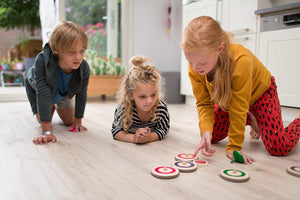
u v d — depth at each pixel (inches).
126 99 55.0
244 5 97.3
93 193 33.1
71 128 69.2
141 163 44.0
